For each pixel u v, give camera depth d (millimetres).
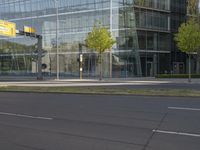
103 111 15570
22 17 77688
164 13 66750
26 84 40938
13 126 12227
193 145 9000
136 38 61469
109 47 55906
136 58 61438
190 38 49656
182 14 70062
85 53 65875
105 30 55781
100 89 28422
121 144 9234
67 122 12820
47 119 13641
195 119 12828
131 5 61219
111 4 62406
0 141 9859
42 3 73562
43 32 73062
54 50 70812
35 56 75188
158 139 9703
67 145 9258
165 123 12094
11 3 80125
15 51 79625
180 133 10414
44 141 9773
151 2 64312
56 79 58125
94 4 64625
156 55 64875
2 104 19250
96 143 9406
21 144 9469
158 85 36531
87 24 65750
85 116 14188
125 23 61375
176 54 68750
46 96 24188
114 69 62000
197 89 27391
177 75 56781
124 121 12742
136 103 18484
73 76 67688
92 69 64750
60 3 70312
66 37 69250
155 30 64750
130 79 54438
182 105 17156
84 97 22797
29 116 14547
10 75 80312
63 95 24812
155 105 17359
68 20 68875
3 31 48938
